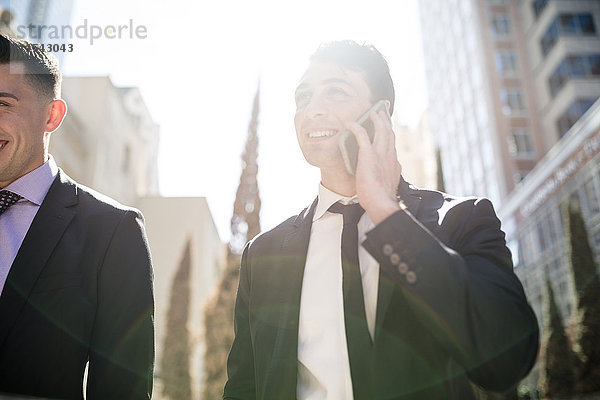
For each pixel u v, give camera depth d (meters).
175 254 23.30
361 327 1.39
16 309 1.60
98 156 18.20
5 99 1.76
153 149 26.11
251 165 22.98
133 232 1.87
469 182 34.19
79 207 1.85
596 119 17.73
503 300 1.25
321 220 1.70
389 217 1.30
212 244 26.25
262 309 1.64
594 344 14.96
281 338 1.51
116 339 1.70
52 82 1.89
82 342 1.64
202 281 23.17
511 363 1.22
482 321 1.21
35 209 1.81
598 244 17.22
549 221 21.31
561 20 28.53
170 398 18.56
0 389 1.52
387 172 1.47
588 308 15.28
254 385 1.78
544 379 16.03
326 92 1.66
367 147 1.45
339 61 1.67
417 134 23.59
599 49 28.11
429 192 1.65
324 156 1.63
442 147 39.94
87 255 1.75
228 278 20.17
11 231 1.76
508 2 32.97
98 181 18.25
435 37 42.84
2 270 1.70
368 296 1.47
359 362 1.36
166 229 23.53
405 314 1.37
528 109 30.62
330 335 1.50
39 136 1.84
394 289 1.38
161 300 22.78
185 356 19.28
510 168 29.30
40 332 1.60
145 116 23.95
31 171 1.84
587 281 15.59
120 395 1.65
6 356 1.55
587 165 18.41
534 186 22.55
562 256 20.20
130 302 1.75
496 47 32.06
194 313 22.66
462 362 1.24
